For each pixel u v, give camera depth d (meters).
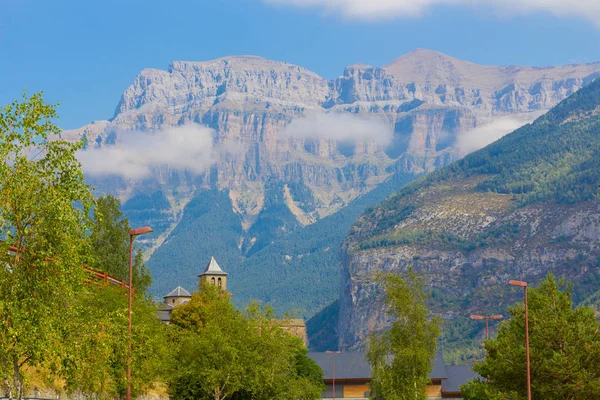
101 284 89.81
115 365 81.31
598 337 94.31
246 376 111.81
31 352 53.69
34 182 54.59
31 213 54.91
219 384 110.62
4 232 54.47
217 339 111.19
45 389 77.56
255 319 119.56
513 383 93.19
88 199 57.00
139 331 65.19
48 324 53.62
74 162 56.56
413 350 119.69
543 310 97.88
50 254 54.84
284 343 119.44
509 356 93.38
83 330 56.78
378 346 124.50
